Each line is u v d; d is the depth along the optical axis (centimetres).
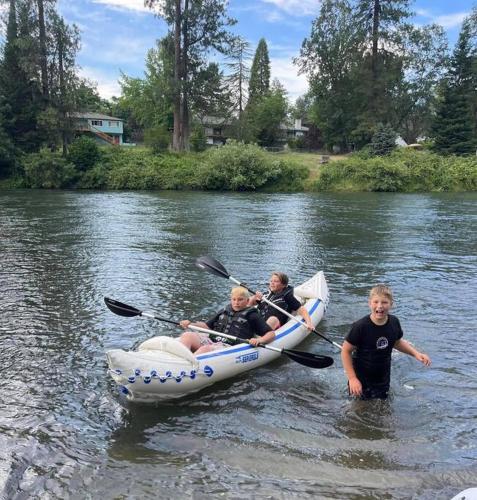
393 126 4625
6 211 1919
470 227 1540
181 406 427
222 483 327
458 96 3853
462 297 770
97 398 441
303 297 664
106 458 354
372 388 435
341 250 1155
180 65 4009
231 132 5231
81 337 586
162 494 317
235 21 3956
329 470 340
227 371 466
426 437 380
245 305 507
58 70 3722
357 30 4291
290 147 5594
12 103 3609
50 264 980
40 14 3653
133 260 1025
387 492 318
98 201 2384
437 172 3297
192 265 983
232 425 398
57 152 3594
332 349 565
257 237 1331
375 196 2817
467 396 446
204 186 3334
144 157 3638
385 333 409
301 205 2244
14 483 325
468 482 327
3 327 615
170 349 441
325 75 4528
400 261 1039
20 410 418
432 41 4459
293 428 392
